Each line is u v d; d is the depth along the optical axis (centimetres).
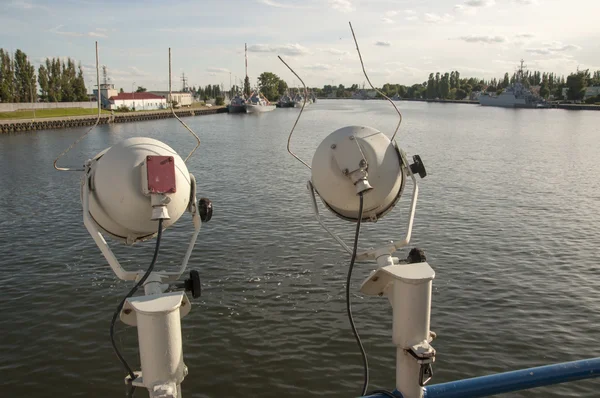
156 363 234
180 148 5334
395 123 9400
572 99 17188
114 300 1432
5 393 1052
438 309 1359
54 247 1875
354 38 356
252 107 13825
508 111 14812
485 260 1709
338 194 344
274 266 1661
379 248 311
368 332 1253
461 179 3291
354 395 1045
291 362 1146
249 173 3600
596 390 1033
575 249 1827
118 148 328
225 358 1162
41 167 3981
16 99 10338
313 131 7675
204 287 1501
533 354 1161
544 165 3997
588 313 1339
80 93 11969
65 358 1165
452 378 1079
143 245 1858
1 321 1315
